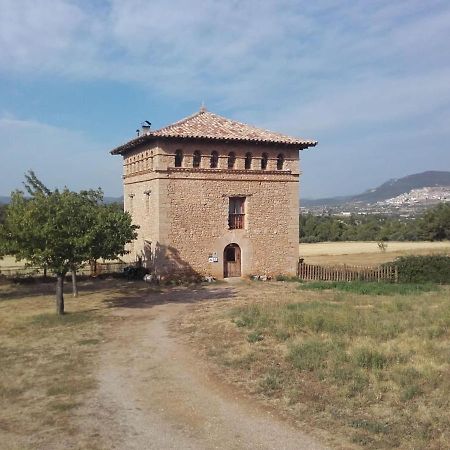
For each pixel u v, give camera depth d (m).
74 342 17.69
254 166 33.94
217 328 18.83
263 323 18.86
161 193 31.44
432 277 32.62
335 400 11.40
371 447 9.24
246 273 33.81
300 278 34.56
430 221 87.31
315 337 16.48
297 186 35.16
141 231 34.81
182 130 32.22
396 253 59.09
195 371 14.14
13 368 14.74
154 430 10.34
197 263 32.38
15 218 21.30
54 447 9.66
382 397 11.45
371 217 133.12
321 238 95.94
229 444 9.59
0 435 10.25
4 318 22.11
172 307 24.16
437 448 9.05
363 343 15.38
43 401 12.10
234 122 36.00
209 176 32.53
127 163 37.66
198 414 11.11
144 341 17.69
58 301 22.52
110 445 9.69
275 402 11.60
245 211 33.81
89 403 11.91
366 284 31.06
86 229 22.12
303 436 9.83
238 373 13.73
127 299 26.75
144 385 13.10
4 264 45.97
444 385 11.80
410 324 17.97
